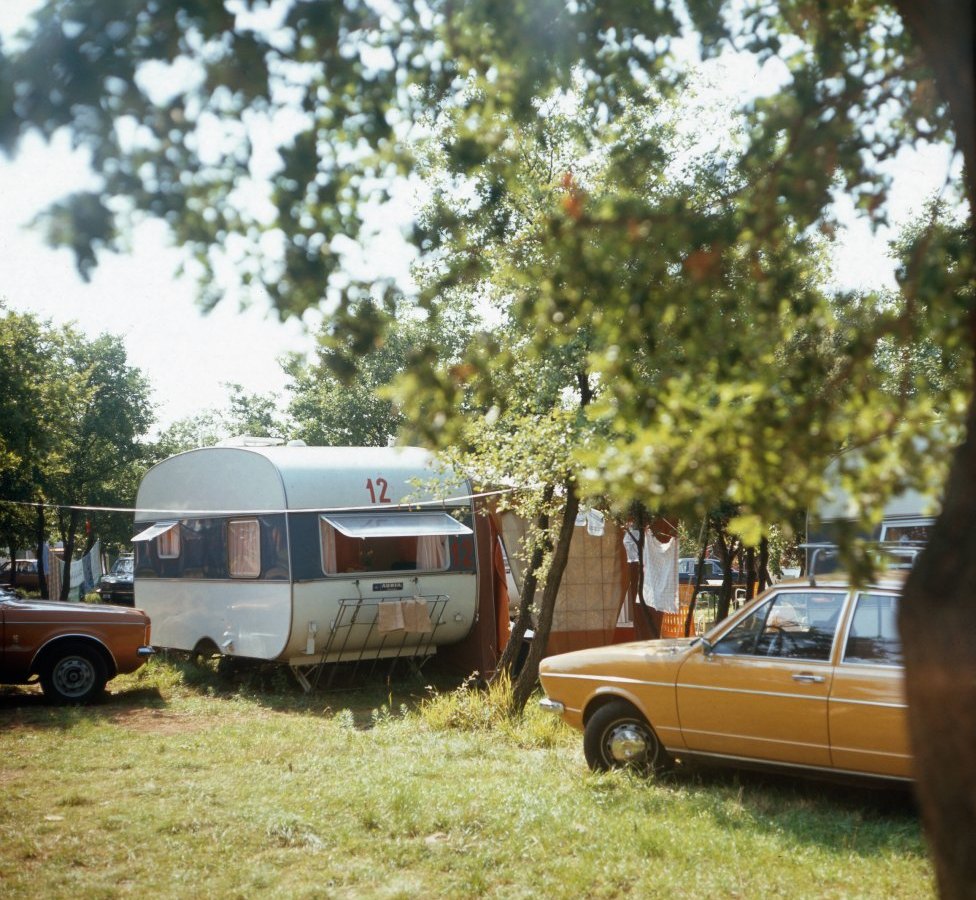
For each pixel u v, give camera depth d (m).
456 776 8.20
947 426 3.42
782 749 7.03
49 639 12.51
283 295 3.15
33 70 2.60
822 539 8.82
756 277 3.67
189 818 6.98
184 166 2.82
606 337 3.68
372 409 34.44
